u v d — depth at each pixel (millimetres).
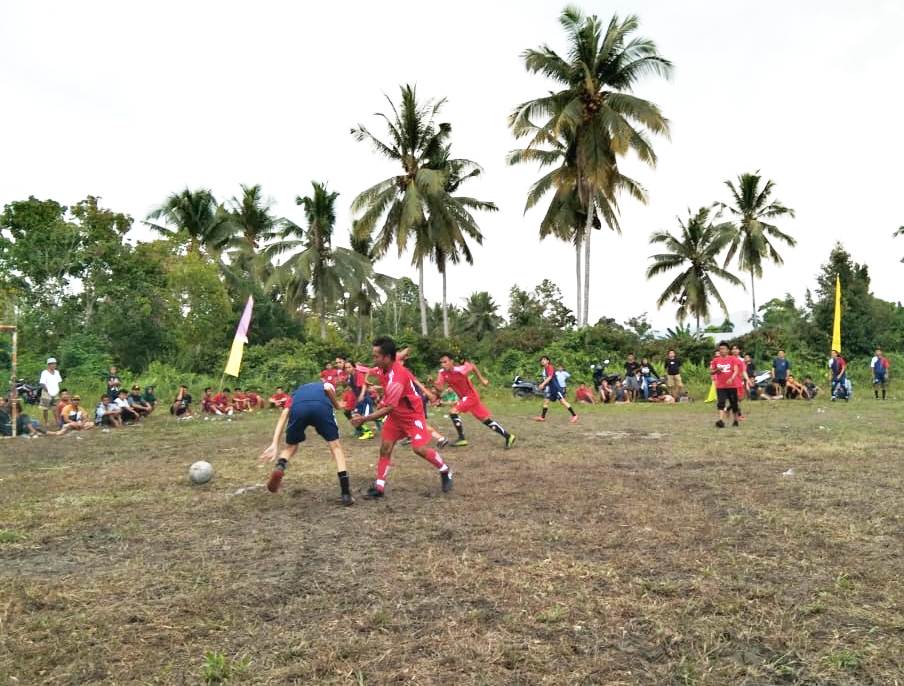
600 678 2988
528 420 16203
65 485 8133
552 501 6539
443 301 38031
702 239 44219
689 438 11695
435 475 8211
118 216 31156
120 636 3492
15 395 15289
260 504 6688
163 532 5645
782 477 7578
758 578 4238
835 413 16734
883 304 38281
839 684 2910
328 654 3244
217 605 3900
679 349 31812
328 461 9609
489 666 3107
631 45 31641
